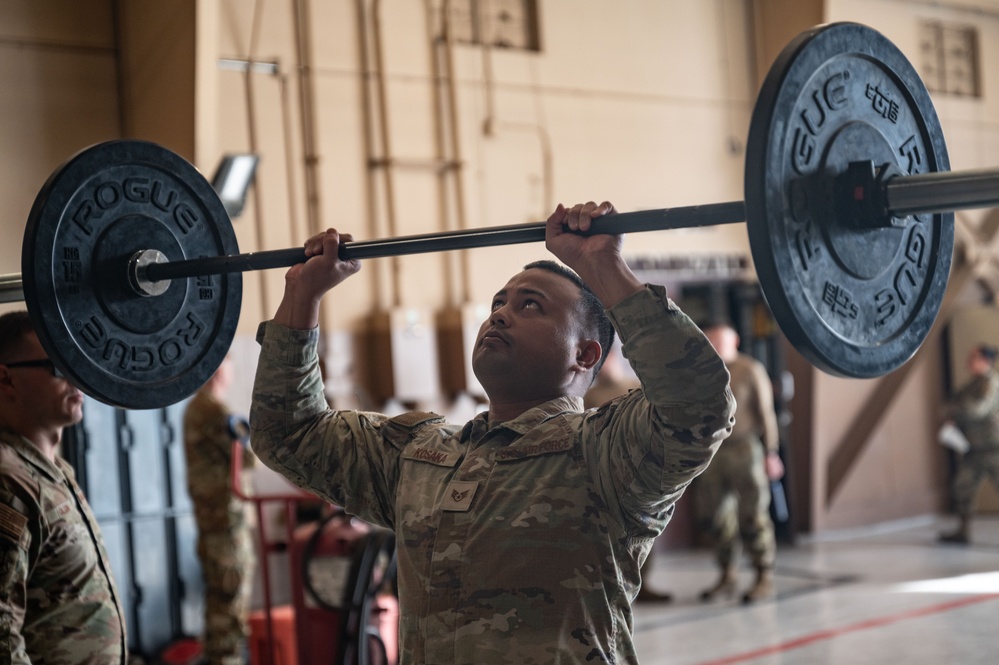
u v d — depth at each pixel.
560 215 1.73
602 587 1.72
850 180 1.61
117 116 6.05
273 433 2.03
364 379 6.85
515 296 1.94
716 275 8.53
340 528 4.67
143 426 5.85
